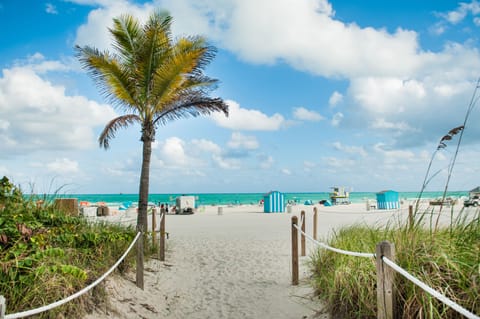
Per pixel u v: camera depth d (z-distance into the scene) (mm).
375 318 4426
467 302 3650
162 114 11797
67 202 8633
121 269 6863
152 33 10664
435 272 3979
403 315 3859
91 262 5879
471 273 3805
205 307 6340
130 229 8961
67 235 5957
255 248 11938
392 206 37562
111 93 11438
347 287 4887
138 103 11352
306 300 6098
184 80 11469
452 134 4473
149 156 11195
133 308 5730
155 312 5930
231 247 12234
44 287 4367
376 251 3594
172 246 12305
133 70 11266
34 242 5008
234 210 40469
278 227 19250
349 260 5379
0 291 4117
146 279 7602
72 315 4500
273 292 6863
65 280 4621
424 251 4309
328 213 30672
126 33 10992
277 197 34875
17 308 4020
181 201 33094
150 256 9625
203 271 8891
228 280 8000
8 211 5988
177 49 11266
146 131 11188
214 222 23234
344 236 7777
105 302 5289
